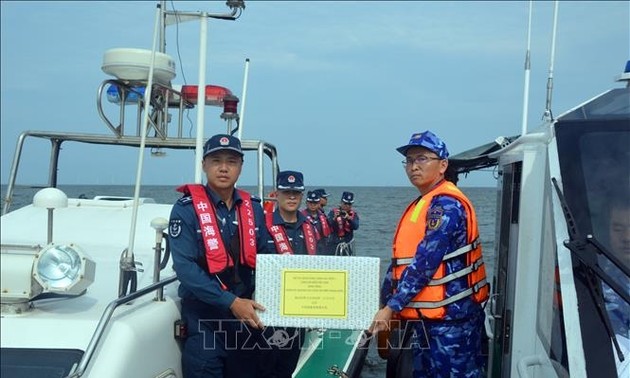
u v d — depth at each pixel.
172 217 2.79
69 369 2.08
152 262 3.21
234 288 2.86
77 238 3.48
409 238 3.04
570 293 2.14
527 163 2.70
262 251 3.10
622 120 2.33
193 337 2.79
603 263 2.17
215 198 2.86
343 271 2.75
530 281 2.68
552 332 2.34
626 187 2.25
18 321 2.21
